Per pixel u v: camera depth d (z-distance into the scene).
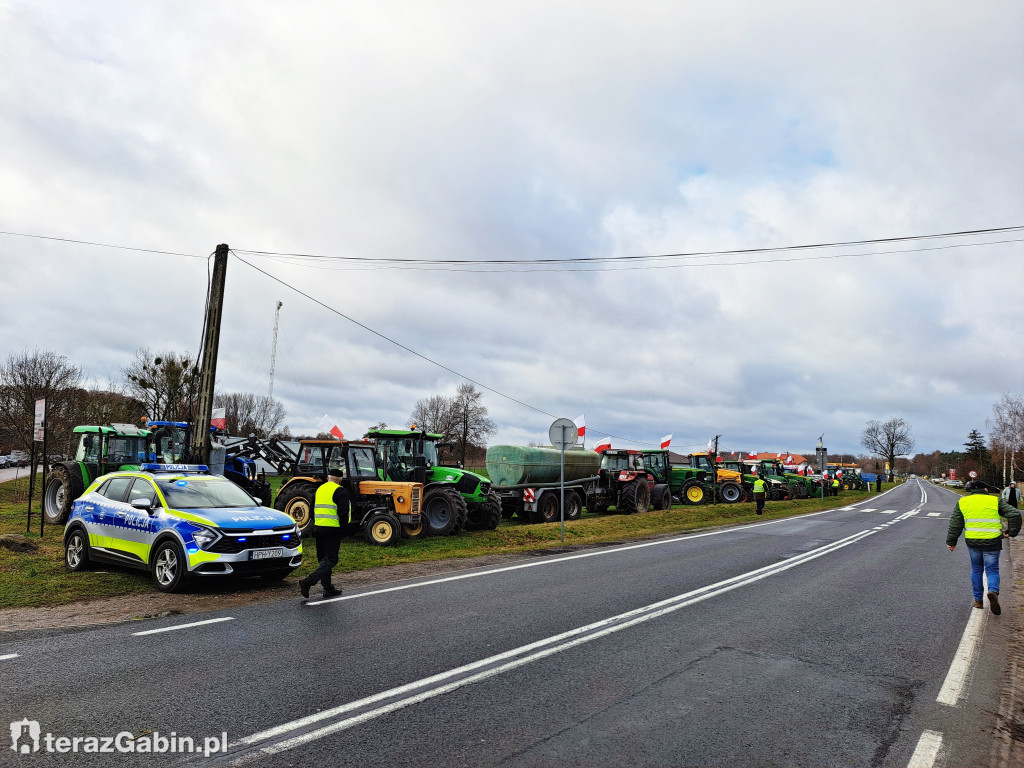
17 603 7.83
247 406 66.81
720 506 29.03
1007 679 5.70
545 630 6.88
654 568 11.40
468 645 6.26
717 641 6.64
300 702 4.71
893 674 5.75
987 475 63.00
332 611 7.64
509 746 4.04
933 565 12.62
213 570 8.34
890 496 50.38
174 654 5.83
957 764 4.01
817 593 9.43
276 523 9.00
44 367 30.30
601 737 4.21
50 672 5.29
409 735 4.18
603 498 24.70
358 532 15.28
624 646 6.36
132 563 9.05
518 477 19.98
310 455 15.09
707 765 3.87
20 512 17.84
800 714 4.73
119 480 9.93
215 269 16.44
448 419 69.56
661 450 29.44
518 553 13.19
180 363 33.41
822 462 41.62
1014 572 12.36
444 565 11.45
